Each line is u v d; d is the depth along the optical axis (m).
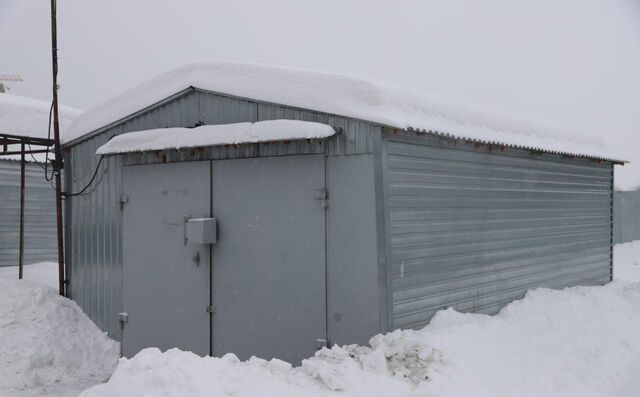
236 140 6.93
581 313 8.43
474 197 7.72
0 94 10.55
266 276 7.08
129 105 8.43
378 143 6.25
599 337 7.46
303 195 6.82
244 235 7.27
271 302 7.03
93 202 8.91
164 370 4.30
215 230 7.43
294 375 4.83
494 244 8.11
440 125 7.11
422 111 7.04
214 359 4.78
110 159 8.68
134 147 7.77
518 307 8.10
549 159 9.70
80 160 9.14
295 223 6.88
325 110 6.61
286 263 6.93
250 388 4.31
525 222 8.91
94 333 8.69
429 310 6.84
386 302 6.20
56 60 9.20
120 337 8.45
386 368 5.09
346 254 6.48
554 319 7.88
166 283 7.96
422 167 6.84
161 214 8.05
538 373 5.76
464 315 7.00
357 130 6.43
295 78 6.96
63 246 9.36
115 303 8.55
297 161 6.88
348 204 6.47
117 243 8.55
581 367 6.11
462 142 7.47
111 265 8.62
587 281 10.84
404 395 4.70
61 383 7.73
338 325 6.52
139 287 8.25
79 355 8.35
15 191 11.79
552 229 9.69
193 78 7.73
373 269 6.27
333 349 5.41
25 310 8.59
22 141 9.67
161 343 7.98
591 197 11.13
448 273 7.17
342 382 4.71
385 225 6.23
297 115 6.90
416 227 6.69
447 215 7.18
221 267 7.45
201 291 7.61
